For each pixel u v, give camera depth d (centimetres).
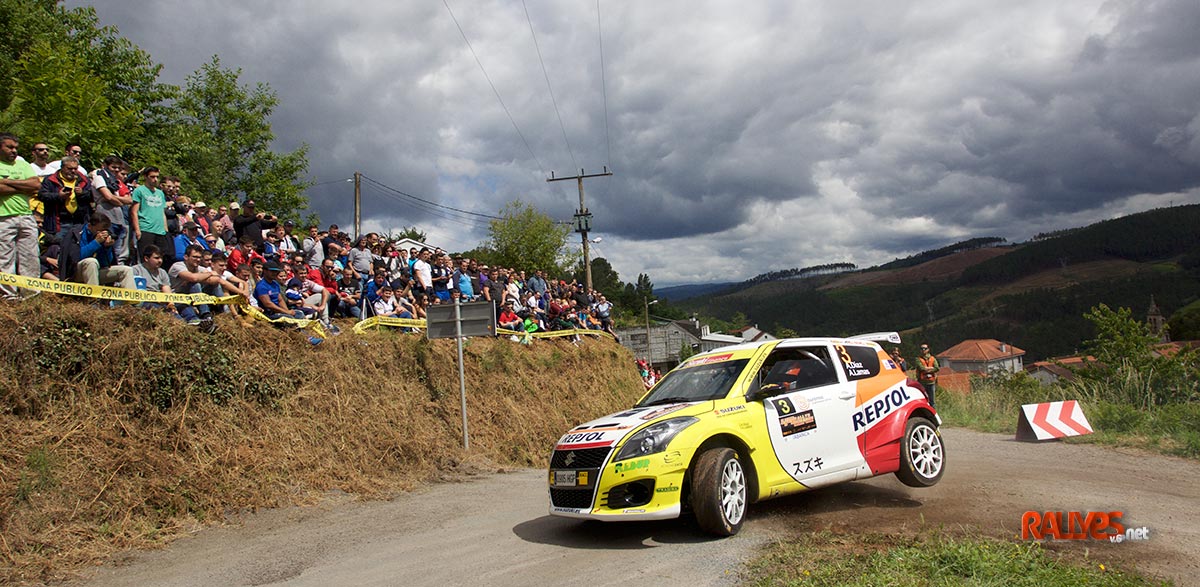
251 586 616
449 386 1530
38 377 849
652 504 666
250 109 3588
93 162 1797
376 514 905
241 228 1398
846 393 820
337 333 1347
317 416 1134
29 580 638
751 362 789
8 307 862
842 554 595
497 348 1808
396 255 1762
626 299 11681
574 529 755
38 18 2331
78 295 920
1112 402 1645
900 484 909
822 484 773
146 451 874
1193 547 622
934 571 535
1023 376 2152
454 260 2044
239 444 985
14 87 1853
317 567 665
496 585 573
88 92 1870
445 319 1392
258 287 1202
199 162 2883
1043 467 1059
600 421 750
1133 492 853
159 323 992
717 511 661
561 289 2748
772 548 622
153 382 945
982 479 946
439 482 1153
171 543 770
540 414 1758
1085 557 591
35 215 1002
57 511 745
